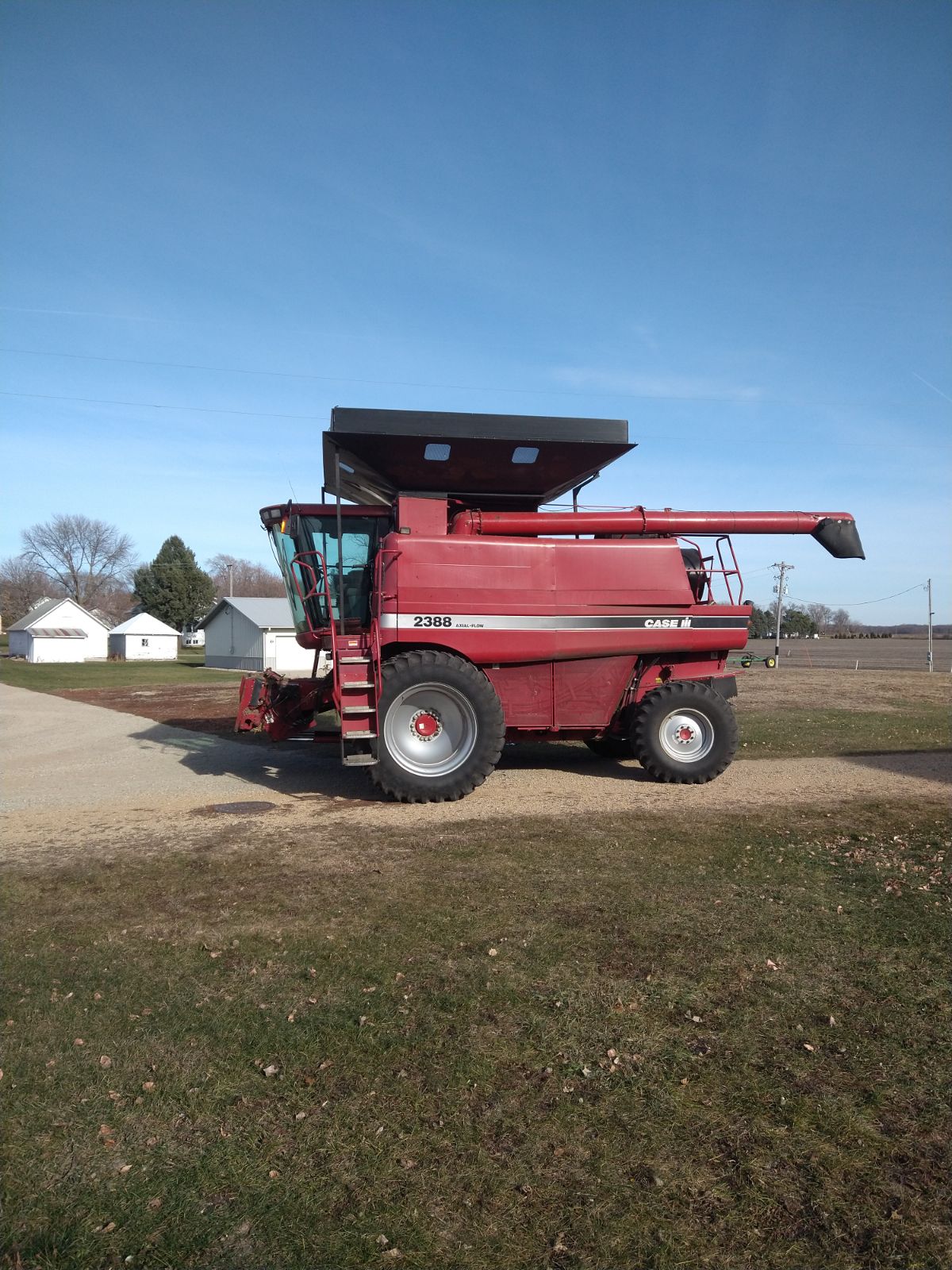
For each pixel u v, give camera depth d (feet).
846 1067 11.39
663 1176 9.27
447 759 29.32
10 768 38.42
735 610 32.48
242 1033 12.37
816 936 15.93
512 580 30.73
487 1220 8.61
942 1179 9.21
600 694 32.63
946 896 18.17
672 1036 12.23
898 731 48.06
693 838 23.49
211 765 38.73
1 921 17.34
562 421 29.63
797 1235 8.42
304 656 145.89
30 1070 11.40
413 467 31.83
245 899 18.61
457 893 18.76
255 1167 9.44
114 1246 8.28
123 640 216.13
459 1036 12.24
